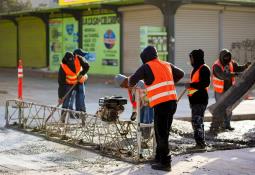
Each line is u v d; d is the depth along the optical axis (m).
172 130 12.33
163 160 8.37
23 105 13.05
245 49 31.42
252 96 22.22
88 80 30.59
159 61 8.61
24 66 42.22
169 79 8.48
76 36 35.62
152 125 9.20
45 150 10.14
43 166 8.77
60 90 13.65
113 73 32.91
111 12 32.62
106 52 33.34
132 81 8.44
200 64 10.31
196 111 10.22
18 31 42.78
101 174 8.17
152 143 9.77
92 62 34.50
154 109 8.45
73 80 13.60
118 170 8.44
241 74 11.94
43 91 23.50
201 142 10.20
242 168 8.55
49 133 11.72
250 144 10.84
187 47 29.47
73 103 14.13
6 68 43.66
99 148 10.04
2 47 45.09
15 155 9.70
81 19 35.06
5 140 11.20
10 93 22.22
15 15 39.78
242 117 16.41
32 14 38.16
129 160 9.05
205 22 29.95
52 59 38.44
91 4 31.14
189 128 12.78
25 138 11.45
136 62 31.17
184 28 29.28
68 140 10.95
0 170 8.45
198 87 10.20
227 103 11.80
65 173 8.26
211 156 9.52
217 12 30.36
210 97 21.52
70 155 9.67
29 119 13.93
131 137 10.34
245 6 30.64
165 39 27.70
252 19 31.89
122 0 28.58
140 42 27.95
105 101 9.75
